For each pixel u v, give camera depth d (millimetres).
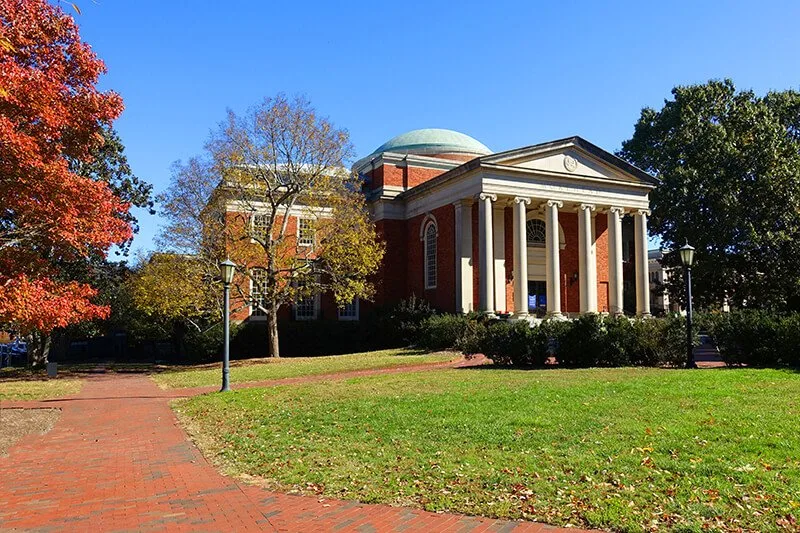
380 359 28656
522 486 7629
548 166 38344
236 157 31719
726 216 40062
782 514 6250
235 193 32969
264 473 9148
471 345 25547
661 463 8211
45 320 14242
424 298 41344
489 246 35938
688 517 6305
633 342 22281
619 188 40469
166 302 31484
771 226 40031
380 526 6637
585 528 6309
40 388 23062
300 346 40375
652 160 46750
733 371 18844
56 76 14148
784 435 9445
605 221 43031
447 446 9930
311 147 33500
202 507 7566
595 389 15375
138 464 10148
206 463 10125
